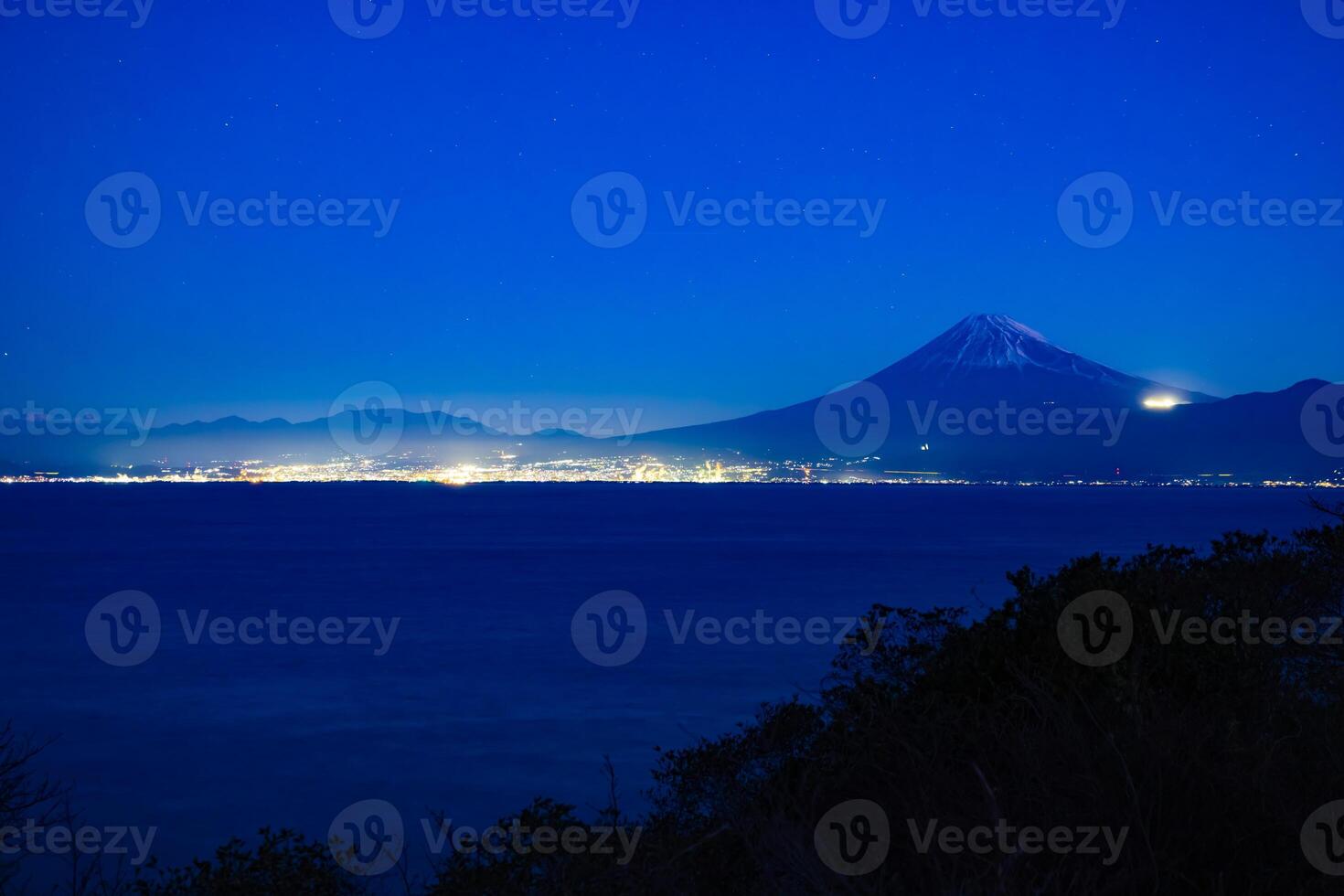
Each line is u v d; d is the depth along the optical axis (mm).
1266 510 193125
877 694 7551
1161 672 6762
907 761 5828
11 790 7727
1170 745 4934
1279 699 6391
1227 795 4750
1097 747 5203
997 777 5145
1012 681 7125
